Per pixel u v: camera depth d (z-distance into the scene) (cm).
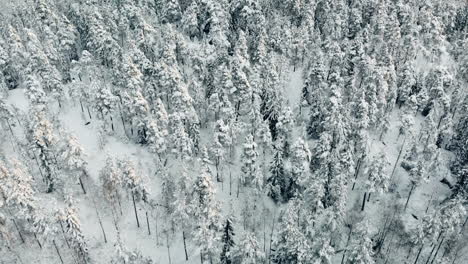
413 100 8550
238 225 6844
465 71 10188
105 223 6700
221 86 8138
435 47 10638
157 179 7288
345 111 7669
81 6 10656
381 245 6706
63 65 9088
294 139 7994
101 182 6944
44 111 7694
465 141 7688
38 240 6253
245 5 10381
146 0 11131
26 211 5831
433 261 6475
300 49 9819
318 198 6181
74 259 6228
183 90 7512
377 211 7288
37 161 7006
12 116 7694
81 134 7994
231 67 8550
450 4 12006
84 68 9025
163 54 8488
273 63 8488
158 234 6694
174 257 6481
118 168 6519
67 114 8406
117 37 9738
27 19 10100
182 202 6009
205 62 9119
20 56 8875
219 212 6197
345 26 10456
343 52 9438
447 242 6619
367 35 9812
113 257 6259
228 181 7506
